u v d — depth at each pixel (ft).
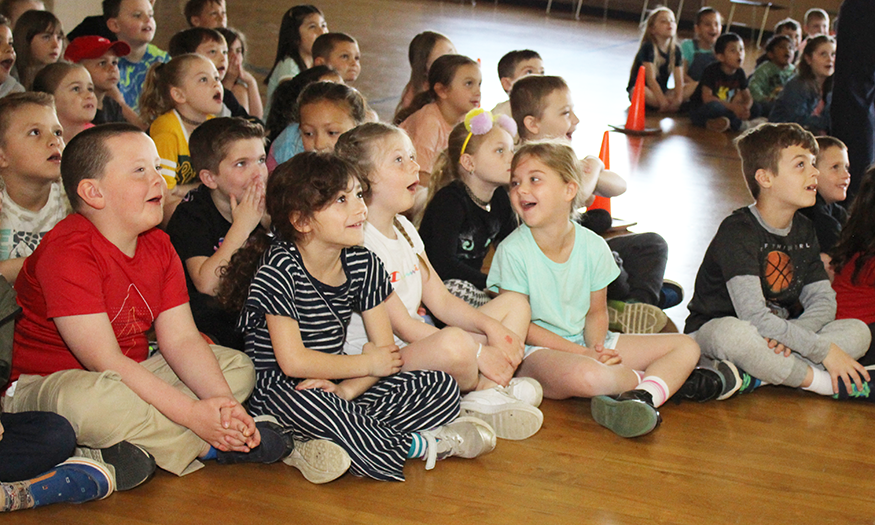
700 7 39.27
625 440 6.83
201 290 7.43
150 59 15.10
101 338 5.70
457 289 8.18
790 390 8.10
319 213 6.00
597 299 7.84
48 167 7.27
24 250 7.46
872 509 6.05
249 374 6.32
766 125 8.17
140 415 5.59
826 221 9.74
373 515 5.51
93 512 5.35
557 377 7.23
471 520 5.53
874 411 7.73
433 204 8.68
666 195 15.14
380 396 6.34
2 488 5.10
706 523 5.70
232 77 15.43
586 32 37.06
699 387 7.48
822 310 8.14
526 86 10.93
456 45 30.73
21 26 13.30
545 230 7.54
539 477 6.15
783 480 6.37
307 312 6.29
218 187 7.86
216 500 5.60
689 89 24.32
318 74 11.79
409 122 12.23
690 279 11.03
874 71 11.73
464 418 6.34
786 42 22.34
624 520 5.66
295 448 6.02
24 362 6.09
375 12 37.65
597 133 20.29
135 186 5.77
